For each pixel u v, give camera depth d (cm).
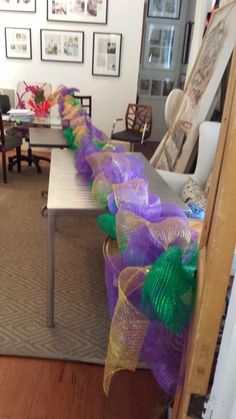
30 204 352
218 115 290
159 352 99
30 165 484
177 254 89
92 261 252
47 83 505
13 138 425
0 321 187
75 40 518
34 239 280
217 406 76
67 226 308
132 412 143
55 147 290
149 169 237
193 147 285
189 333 87
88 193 183
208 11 409
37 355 167
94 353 170
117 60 529
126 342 93
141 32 517
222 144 73
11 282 221
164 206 135
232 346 68
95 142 226
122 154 189
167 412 127
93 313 197
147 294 90
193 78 340
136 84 541
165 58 645
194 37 434
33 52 523
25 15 505
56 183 197
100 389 153
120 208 129
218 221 67
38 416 140
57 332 182
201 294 74
